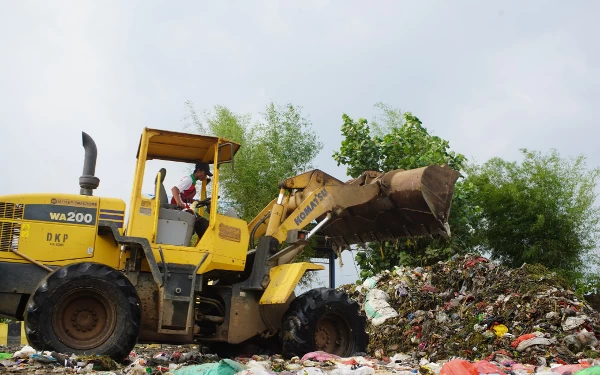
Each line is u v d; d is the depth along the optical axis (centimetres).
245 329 925
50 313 759
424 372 788
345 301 927
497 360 935
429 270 1454
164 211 884
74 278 772
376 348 1180
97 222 846
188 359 908
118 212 857
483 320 1105
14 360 728
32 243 823
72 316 780
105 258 846
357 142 1930
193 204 941
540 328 1040
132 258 853
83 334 781
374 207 1043
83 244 838
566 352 960
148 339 852
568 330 1031
